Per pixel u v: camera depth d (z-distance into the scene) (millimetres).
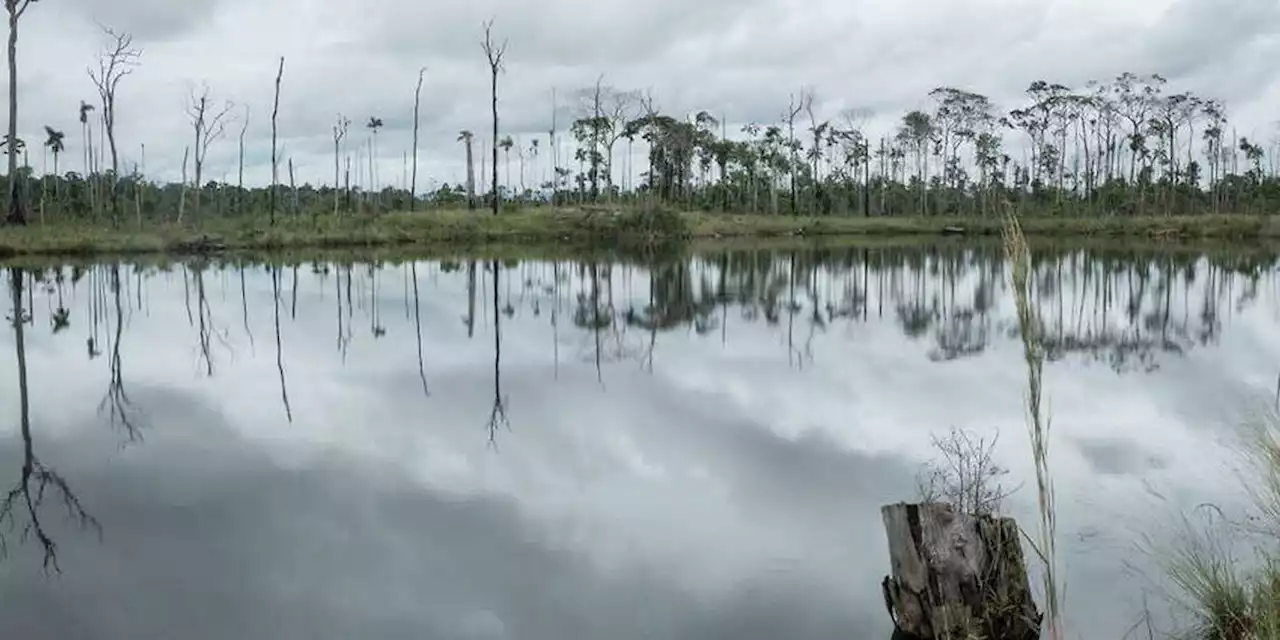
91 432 10234
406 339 17422
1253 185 72750
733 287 28062
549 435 9836
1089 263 35750
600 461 8852
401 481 8289
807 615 5520
